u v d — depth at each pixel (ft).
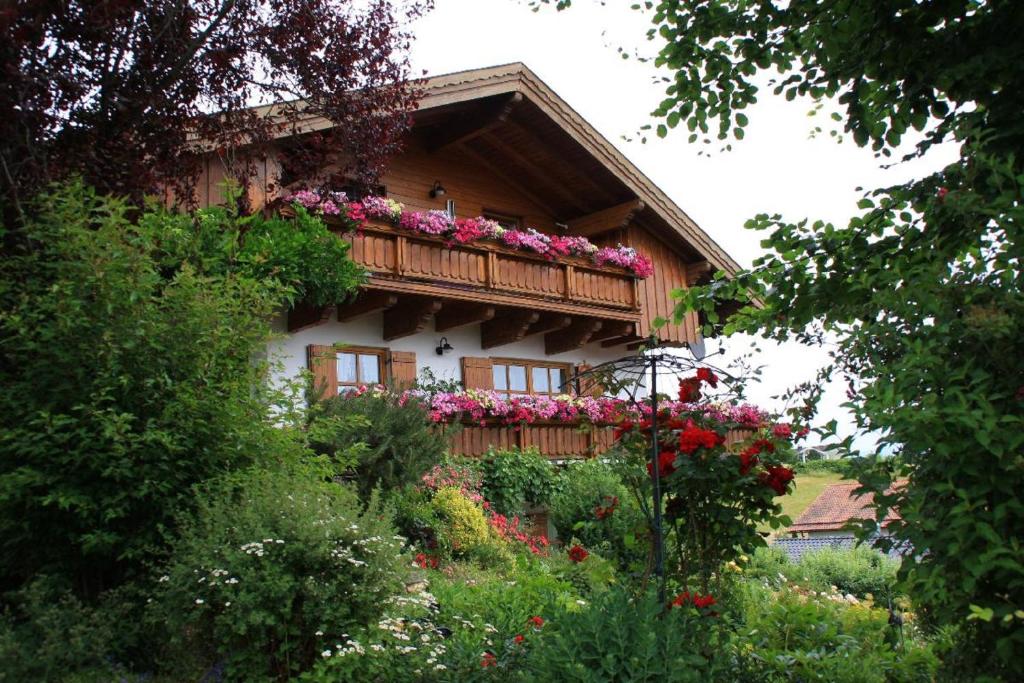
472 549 35.17
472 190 54.13
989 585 11.68
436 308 44.32
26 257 23.66
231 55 31.40
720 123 19.88
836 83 18.60
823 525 58.08
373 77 33.40
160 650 20.11
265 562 18.39
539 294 49.21
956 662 12.91
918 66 17.03
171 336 22.59
